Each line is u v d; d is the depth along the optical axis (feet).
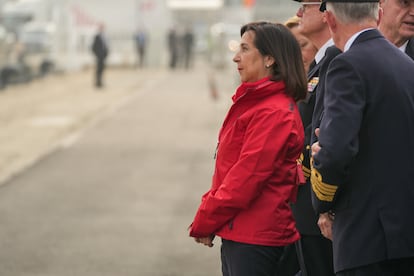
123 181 41.32
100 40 104.42
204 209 14.53
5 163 47.73
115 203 35.99
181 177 42.42
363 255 12.54
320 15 16.16
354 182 12.67
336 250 12.99
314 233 16.48
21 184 40.75
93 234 30.45
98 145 54.70
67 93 97.60
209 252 28.12
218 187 14.83
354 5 12.99
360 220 12.61
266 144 14.14
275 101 14.48
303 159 16.34
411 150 12.52
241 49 15.06
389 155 12.50
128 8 147.23
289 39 14.88
